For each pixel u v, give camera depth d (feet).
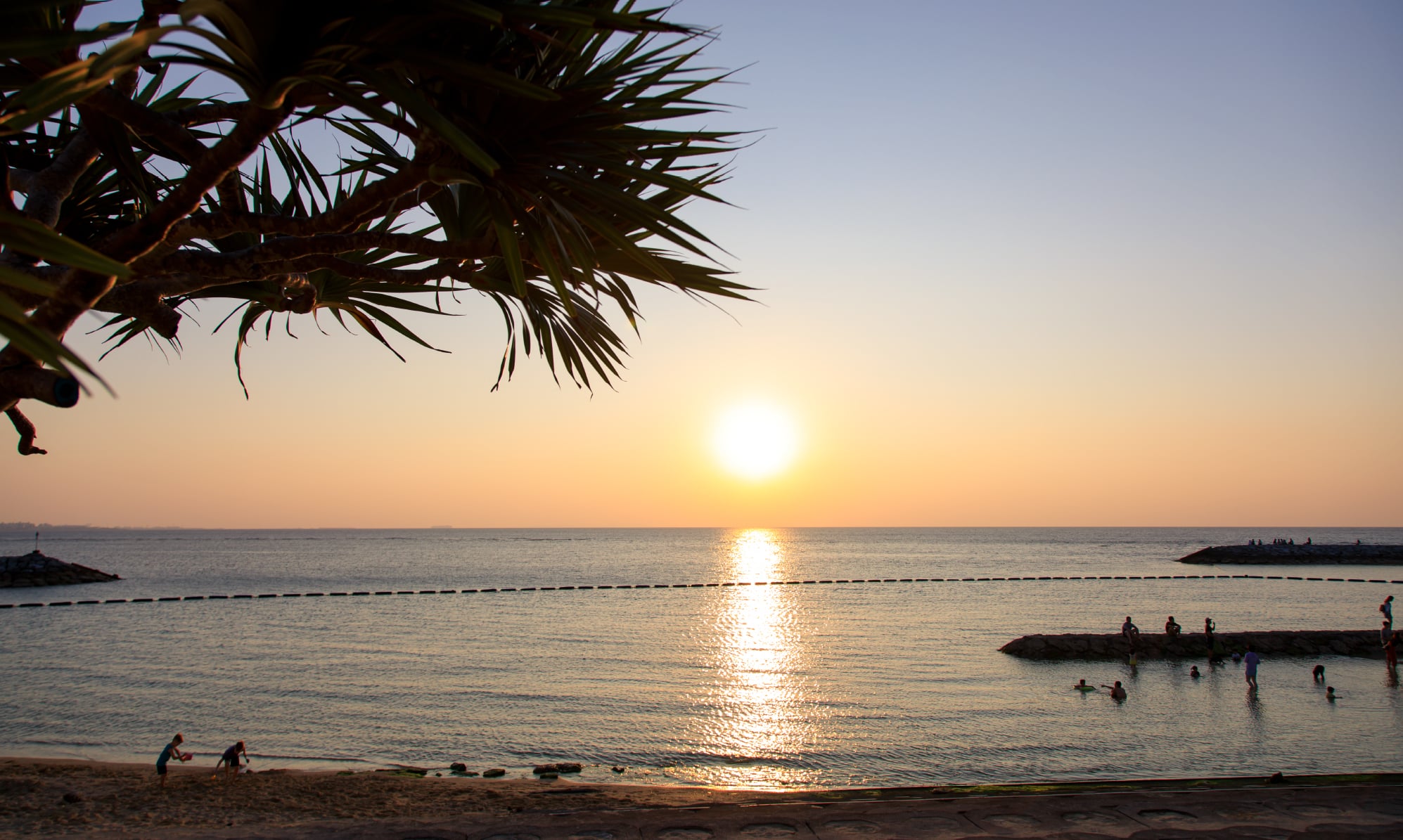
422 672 104.83
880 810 17.99
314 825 17.76
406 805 46.88
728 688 92.94
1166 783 22.49
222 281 10.12
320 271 12.14
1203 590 239.71
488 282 11.27
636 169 9.25
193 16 6.04
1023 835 16.46
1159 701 83.20
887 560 456.45
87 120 8.57
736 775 59.77
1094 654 111.96
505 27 7.59
